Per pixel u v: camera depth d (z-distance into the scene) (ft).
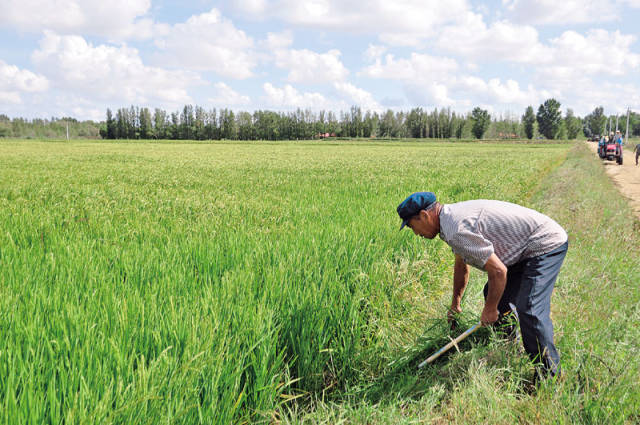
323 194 31.37
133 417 6.00
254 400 8.22
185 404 6.61
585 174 53.47
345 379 10.14
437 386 9.60
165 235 17.39
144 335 7.88
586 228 23.43
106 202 26.45
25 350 7.23
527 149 176.04
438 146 243.19
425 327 12.48
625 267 16.79
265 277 11.45
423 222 10.05
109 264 12.89
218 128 486.79
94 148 165.07
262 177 47.01
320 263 12.39
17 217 20.01
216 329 8.06
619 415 8.31
